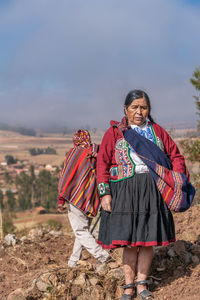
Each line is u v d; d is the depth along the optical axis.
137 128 2.95
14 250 4.30
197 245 3.59
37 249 4.38
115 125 2.98
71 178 3.52
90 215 3.49
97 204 3.54
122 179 2.80
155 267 3.34
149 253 2.82
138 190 2.76
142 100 2.93
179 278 3.07
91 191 3.51
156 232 2.67
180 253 3.42
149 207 2.73
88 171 3.54
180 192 2.74
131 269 2.85
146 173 2.80
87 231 3.58
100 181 2.87
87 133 3.65
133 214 2.72
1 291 3.13
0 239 4.83
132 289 2.83
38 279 3.04
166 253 3.48
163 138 2.99
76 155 3.58
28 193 96.31
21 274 3.60
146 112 2.95
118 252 3.71
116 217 2.74
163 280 3.12
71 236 5.11
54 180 96.44
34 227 6.05
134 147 2.82
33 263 3.86
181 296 2.79
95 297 2.93
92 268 3.31
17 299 2.89
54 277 3.07
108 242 2.85
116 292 3.03
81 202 3.47
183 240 3.74
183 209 2.77
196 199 5.52
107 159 2.93
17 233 5.90
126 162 2.82
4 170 197.00
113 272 3.13
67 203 3.63
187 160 6.47
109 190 2.85
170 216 2.82
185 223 4.43
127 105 2.98
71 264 3.58
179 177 2.77
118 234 2.70
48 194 81.62
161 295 2.87
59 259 4.04
